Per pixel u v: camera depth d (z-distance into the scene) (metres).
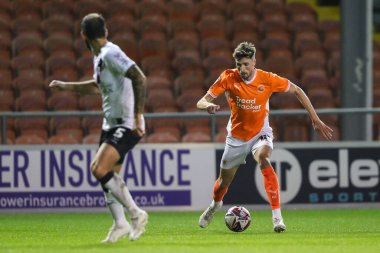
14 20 59.81
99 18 22.42
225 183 29.02
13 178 42.25
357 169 43.03
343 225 33.56
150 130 46.47
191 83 53.62
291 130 47.25
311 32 61.25
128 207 22.81
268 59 56.69
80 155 42.41
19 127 47.75
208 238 26.28
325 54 59.31
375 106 54.34
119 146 22.45
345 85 45.84
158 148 42.56
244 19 62.22
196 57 57.41
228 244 23.83
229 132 28.23
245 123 27.86
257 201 42.91
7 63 55.41
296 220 36.72
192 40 58.69
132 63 22.00
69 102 50.69
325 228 31.64
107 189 22.73
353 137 43.56
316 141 45.75
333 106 52.56
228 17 63.12
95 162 22.48
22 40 57.72
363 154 42.97
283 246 23.20
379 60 59.94
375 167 43.03
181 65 55.94
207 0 63.69
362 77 45.53
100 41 22.44
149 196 42.47
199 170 42.72
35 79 53.62
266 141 27.92
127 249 21.80
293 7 64.00
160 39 58.78
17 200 42.28
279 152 42.88
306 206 42.88
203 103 27.14
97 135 47.09
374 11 67.44
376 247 22.95
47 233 30.02
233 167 28.56
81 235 28.81
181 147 42.59
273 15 62.78
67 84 24.61
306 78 54.97
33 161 42.31
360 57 45.50
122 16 61.41
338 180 42.97
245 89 27.48
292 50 59.69
